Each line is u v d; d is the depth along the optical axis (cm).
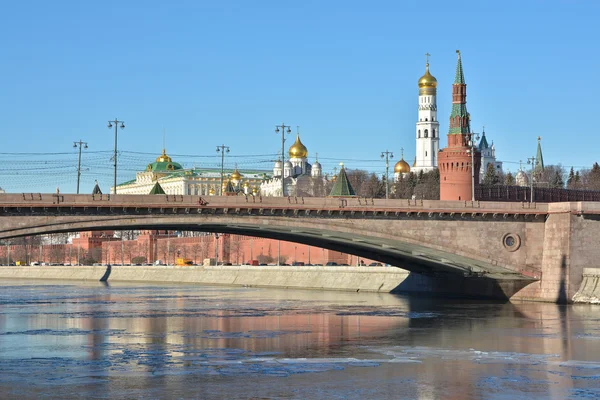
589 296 13350
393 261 16100
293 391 6838
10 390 6881
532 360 8225
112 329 10812
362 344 9288
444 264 14650
